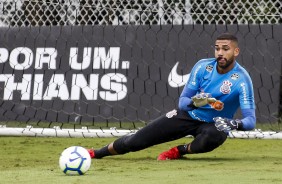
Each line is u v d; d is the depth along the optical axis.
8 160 26.78
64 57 38.41
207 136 25.77
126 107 37.59
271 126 37.16
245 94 25.50
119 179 19.38
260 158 27.98
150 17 40.56
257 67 37.66
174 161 26.14
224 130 24.14
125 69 38.00
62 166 20.45
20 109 38.12
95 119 37.59
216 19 40.62
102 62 38.19
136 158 27.80
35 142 35.31
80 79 38.03
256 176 20.33
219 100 25.97
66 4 41.19
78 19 41.09
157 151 31.59
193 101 24.80
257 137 35.03
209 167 23.64
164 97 37.56
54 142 35.62
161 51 38.09
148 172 21.58
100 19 41.03
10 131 36.09
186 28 38.22
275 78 37.53
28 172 21.50
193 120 26.31
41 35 38.88
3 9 40.88
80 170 20.39
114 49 38.31
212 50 37.91
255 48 37.88
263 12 40.56
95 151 27.50
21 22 40.88
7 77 38.53
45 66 38.44
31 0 40.97
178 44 38.12
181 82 37.66
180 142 36.19
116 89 37.81
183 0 40.62
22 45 38.88
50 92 38.06
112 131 35.44
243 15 40.53
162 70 37.88
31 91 38.22
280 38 37.91
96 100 37.72
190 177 19.98
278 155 29.72
